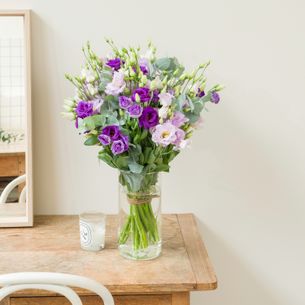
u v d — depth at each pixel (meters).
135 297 1.46
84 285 1.28
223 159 1.92
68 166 1.90
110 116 1.43
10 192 1.83
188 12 1.83
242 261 1.98
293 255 1.98
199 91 1.53
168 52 1.85
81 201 1.92
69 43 1.83
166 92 1.46
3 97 1.80
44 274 1.26
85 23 1.82
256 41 1.85
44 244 1.66
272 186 1.94
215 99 1.52
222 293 2.00
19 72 1.79
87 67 1.65
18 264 1.51
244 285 1.99
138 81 1.46
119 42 1.84
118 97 1.46
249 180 1.93
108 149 1.50
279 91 1.88
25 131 1.81
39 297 1.45
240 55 1.85
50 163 1.90
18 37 1.79
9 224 1.79
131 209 1.55
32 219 1.80
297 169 1.93
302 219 1.96
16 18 1.78
